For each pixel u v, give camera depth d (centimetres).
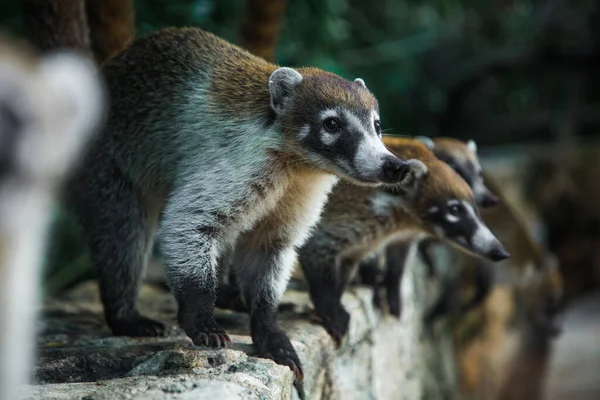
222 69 806
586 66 2303
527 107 2422
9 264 375
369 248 956
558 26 2270
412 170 946
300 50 1622
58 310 980
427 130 2275
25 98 348
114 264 843
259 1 1068
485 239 952
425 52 2267
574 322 2338
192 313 738
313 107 754
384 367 1055
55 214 1278
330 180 798
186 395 578
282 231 796
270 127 761
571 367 2019
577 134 2514
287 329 853
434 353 1339
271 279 793
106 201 843
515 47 2273
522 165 2103
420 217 964
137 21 1401
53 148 361
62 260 1453
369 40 2055
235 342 789
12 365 390
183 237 747
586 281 2267
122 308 848
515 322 1661
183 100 799
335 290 907
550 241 2242
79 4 919
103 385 615
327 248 909
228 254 869
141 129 820
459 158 1130
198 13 1365
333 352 871
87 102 370
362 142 750
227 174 755
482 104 2331
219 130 772
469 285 1459
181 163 784
